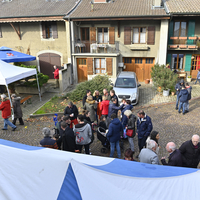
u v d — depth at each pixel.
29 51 19.17
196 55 17.77
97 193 2.60
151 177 2.96
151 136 5.00
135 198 2.62
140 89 15.40
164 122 9.17
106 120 7.62
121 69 18.36
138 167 3.37
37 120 9.93
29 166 2.89
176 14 15.20
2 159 3.06
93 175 2.80
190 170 3.29
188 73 18.08
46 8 18.58
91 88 12.48
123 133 7.14
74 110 7.35
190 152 4.61
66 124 5.46
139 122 6.08
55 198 2.48
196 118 9.44
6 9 19.42
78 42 17.86
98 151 6.98
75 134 5.86
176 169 3.33
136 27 17.03
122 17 15.70
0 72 9.79
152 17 15.36
